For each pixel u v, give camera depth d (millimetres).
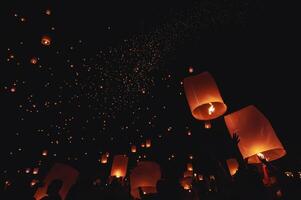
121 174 7277
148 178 5398
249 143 3777
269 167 3961
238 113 3951
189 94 4145
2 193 5309
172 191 3494
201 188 4445
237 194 3199
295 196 3779
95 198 5262
